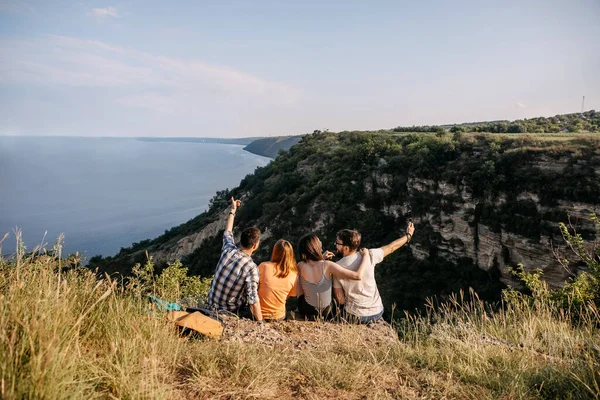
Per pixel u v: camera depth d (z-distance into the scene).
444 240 39.66
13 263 3.59
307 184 59.62
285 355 3.48
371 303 5.00
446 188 40.00
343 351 3.88
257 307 4.49
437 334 4.67
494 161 37.41
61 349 2.37
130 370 2.54
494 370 3.58
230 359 3.14
